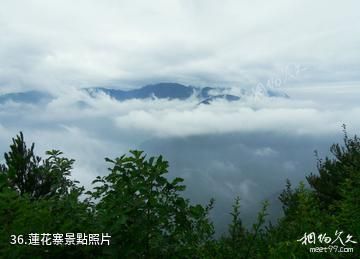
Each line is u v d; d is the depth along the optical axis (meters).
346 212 3.53
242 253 3.82
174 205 3.49
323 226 3.45
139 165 3.48
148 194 3.35
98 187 3.58
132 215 3.35
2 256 2.97
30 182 7.39
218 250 3.83
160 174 3.44
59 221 3.29
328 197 7.65
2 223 3.12
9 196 3.21
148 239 3.35
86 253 3.25
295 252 3.19
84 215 3.51
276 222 4.46
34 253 3.12
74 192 3.68
